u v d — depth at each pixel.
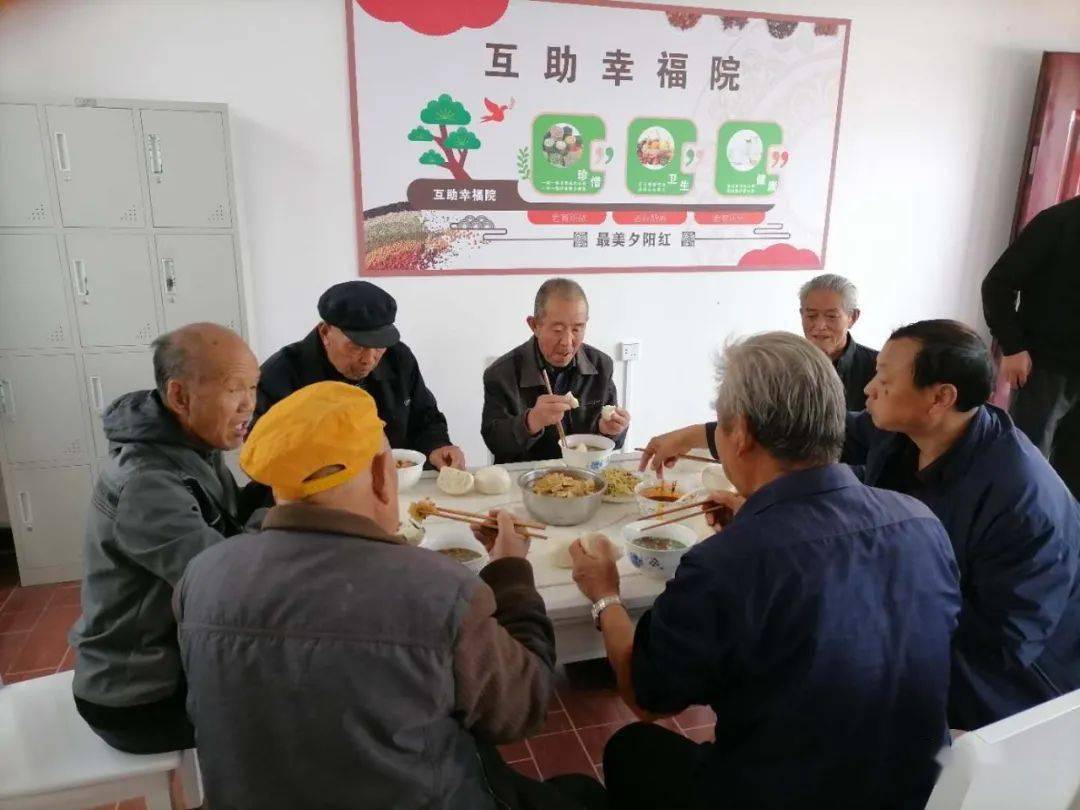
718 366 1.06
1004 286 2.79
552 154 3.11
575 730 1.97
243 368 1.26
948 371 1.26
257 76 2.73
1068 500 1.33
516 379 2.31
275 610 0.78
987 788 0.75
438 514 1.54
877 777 0.95
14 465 2.62
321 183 2.90
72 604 2.61
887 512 0.99
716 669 0.96
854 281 3.72
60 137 2.41
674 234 3.37
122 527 1.19
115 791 1.27
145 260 2.58
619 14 3.04
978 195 3.75
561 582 1.38
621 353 3.45
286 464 0.82
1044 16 3.55
